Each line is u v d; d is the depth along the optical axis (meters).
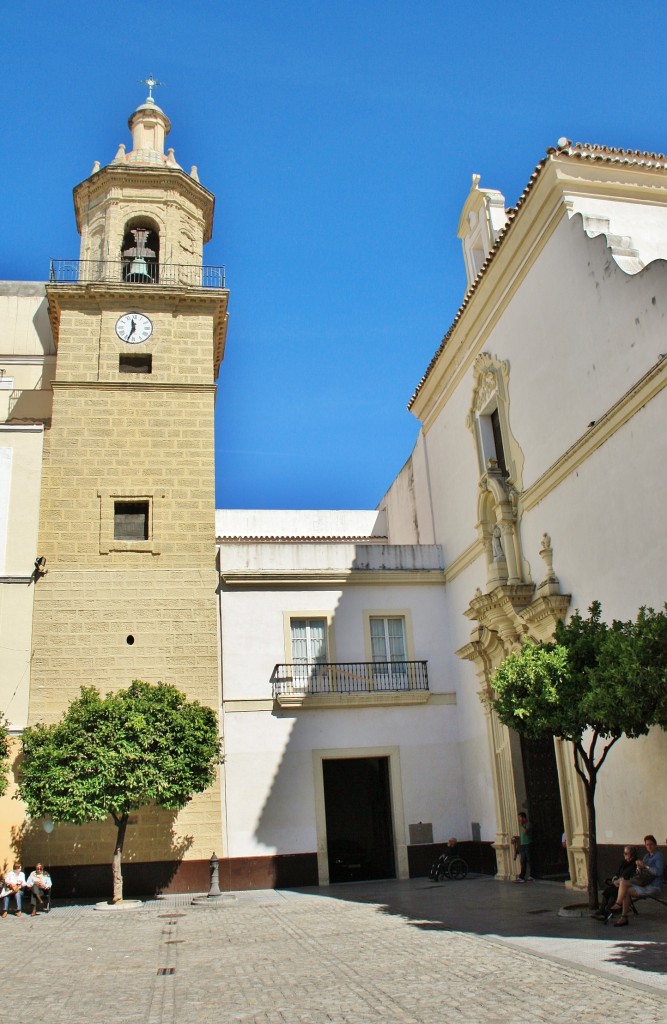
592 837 12.95
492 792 21.08
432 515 26.28
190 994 9.13
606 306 15.91
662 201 18.34
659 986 7.81
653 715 11.39
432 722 23.53
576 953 9.77
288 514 34.69
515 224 19.27
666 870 13.16
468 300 21.98
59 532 22.78
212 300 25.61
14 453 23.02
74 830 20.67
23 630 21.69
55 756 17.94
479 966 9.47
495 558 20.42
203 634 22.62
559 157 17.75
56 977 10.66
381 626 24.38
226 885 20.92
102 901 19.25
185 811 21.19
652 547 14.23
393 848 22.47
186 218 27.06
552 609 17.06
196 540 23.39
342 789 28.53
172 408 24.48
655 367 14.05
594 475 16.16
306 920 14.77
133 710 18.61
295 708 22.61
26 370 28.56
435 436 26.08
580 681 12.88
